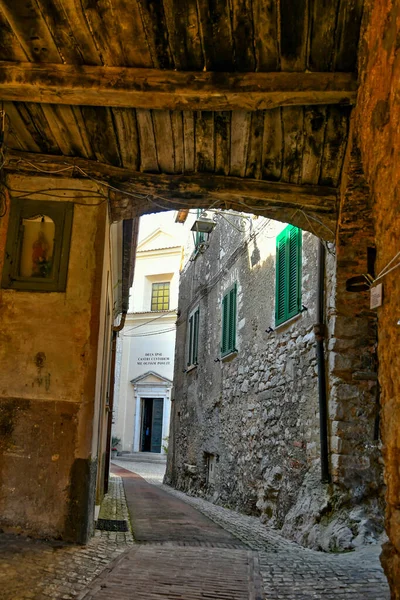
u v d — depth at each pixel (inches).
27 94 171.8
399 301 118.6
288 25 156.9
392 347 122.6
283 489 291.0
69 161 203.8
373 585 149.5
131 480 652.1
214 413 458.9
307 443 265.7
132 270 392.2
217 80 170.1
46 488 179.8
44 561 151.9
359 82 166.1
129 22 154.4
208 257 535.5
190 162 211.6
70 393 187.0
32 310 193.0
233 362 414.6
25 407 185.5
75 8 150.3
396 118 121.8
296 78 170.2
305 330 277.7
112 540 204.5
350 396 237.6
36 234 200.2
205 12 152.6
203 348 520.7
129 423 1172.5
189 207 229.1
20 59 166.9
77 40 160.2
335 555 200.8
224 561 179.3
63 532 177.2
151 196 217.0
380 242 135.9
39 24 155.1
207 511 365.4
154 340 1186.6
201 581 149.8
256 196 220.2
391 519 120.0
